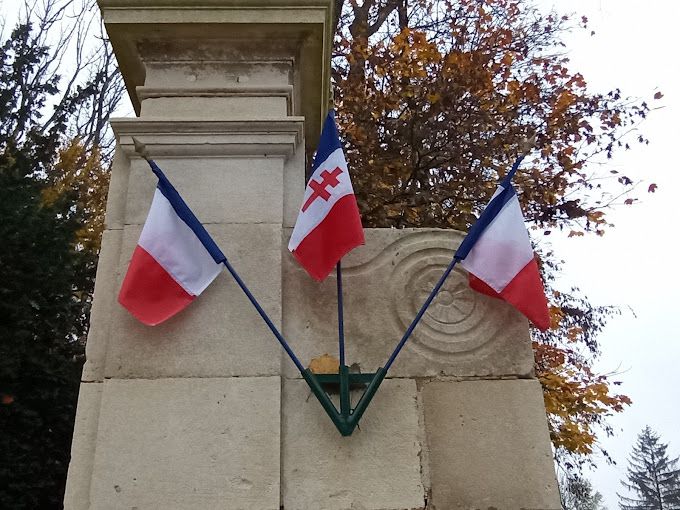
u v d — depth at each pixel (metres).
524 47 12.13
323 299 3.81
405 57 10.65
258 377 3.49
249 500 3.21
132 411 3.36
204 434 3.33
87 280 8.45
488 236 3.75
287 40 4.46
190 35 4.38
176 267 3.54
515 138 10.73
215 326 3.59
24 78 12.29
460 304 3.84
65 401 6.90
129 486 3.20
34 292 7.04
